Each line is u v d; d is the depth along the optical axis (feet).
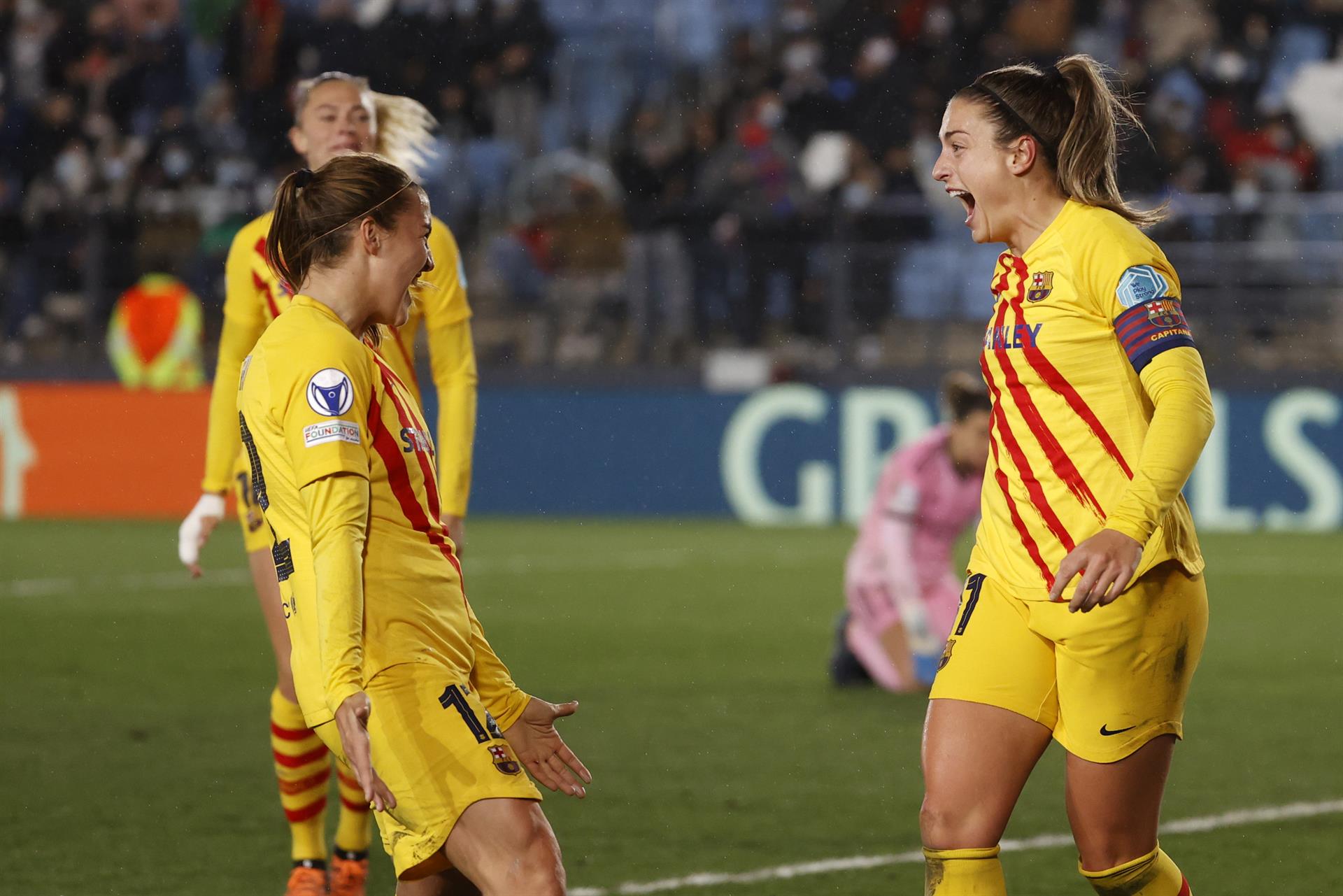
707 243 166.91
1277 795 63.26
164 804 61.16
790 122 186.80
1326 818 59.57
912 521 83.61
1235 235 165.48
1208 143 182.60
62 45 195.00
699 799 62.23
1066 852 54.75
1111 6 191.83
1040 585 35.17
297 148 54.54
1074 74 35.53
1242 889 50.52
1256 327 160.97
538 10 194.39
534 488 162.40
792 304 166.30
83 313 170.30
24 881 50.78
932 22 190.08
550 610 110.11
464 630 34.04
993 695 35.29
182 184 184.34
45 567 128.16
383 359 34.37
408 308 34.71
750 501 159.84
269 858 53.78
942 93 187.62
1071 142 35.14
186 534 53.31
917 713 79.36
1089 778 35.04
